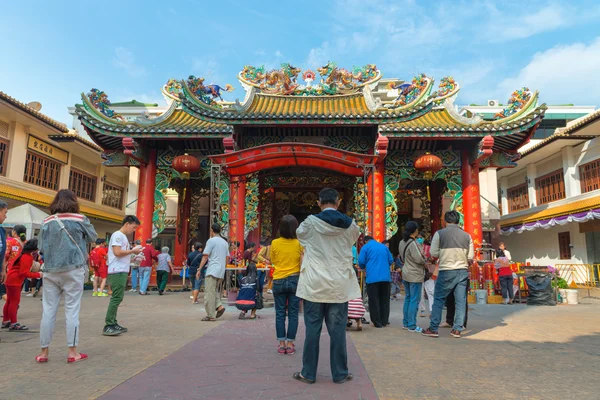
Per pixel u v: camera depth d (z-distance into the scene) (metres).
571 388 3.78
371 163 11.50
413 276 7.03
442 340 6.09
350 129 13.91
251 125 13.02
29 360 4.61
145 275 13.16
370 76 14.67
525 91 12.71
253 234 15.95
